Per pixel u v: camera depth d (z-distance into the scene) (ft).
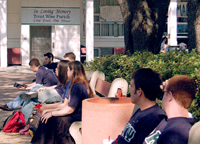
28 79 42.47
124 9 25.08
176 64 13.61
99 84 15.93
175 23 49.57
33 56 66.08
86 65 23.90
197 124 5.49
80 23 66.64
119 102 11.36
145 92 7.86
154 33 24.20
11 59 64.69
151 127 7.62
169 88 6.31
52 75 19.90
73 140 12.37
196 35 21.48
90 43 49.98
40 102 17.46
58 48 64.39
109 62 18.85
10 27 65.16
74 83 12.70
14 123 17.17
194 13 21.54
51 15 63.93
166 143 5.89
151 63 15.02
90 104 9.95
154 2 24.14
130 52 24.76
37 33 65.67
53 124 12.79
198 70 11.16
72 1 63.98
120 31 69.72
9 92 31.48
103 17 69.87
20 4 64.95
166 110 6.40
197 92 10.73
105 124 9.72
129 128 7.97
